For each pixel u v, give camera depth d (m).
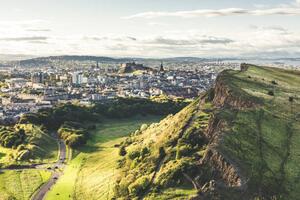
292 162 157.38
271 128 178.12
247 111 190.38
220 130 173.62
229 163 153.75
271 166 154.50
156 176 180.12
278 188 145.12
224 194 146.25
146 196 167.38
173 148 193.50
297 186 146.12
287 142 169.88
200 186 156.62
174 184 165.00
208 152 163.88
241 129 173.88
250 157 158.38
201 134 186.88
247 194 142.88
